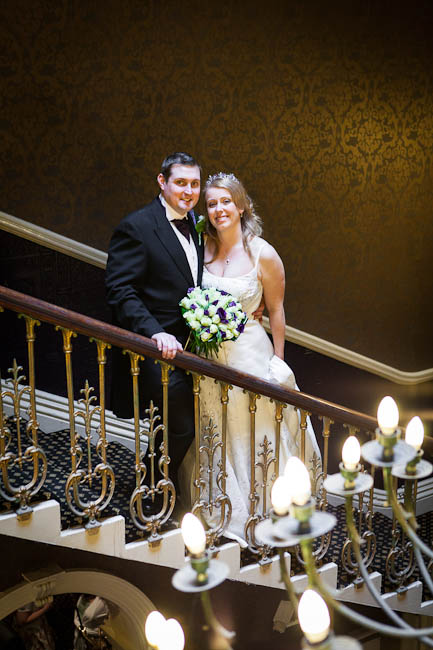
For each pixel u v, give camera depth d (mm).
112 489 2939
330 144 5281
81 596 4359
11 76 4223
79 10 4332
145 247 3045
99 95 4477
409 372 5938
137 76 4559
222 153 4914
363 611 4348
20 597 3129
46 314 2666
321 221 5367
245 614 3811
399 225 5668
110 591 3363
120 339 2793
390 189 5574
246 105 4930
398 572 3795
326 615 1372
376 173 5492
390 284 5734
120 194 4652
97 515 2918
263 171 5078
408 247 5738
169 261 3076
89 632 4258
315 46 5090
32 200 4406
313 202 5309
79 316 2727
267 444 3236
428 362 5996
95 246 4641
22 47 4219
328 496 4750
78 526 2877
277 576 3320
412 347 5910
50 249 4457
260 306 3432
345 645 1339
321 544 3516
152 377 3115
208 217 3244
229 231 3234
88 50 4398
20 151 4324
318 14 5059
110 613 3820
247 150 4992
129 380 3180
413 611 3789
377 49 5309
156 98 4641
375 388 5805
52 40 4289
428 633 1396
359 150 5395
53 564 3230
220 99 4840
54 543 2795
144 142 4660
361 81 5301
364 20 5219
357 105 5324
